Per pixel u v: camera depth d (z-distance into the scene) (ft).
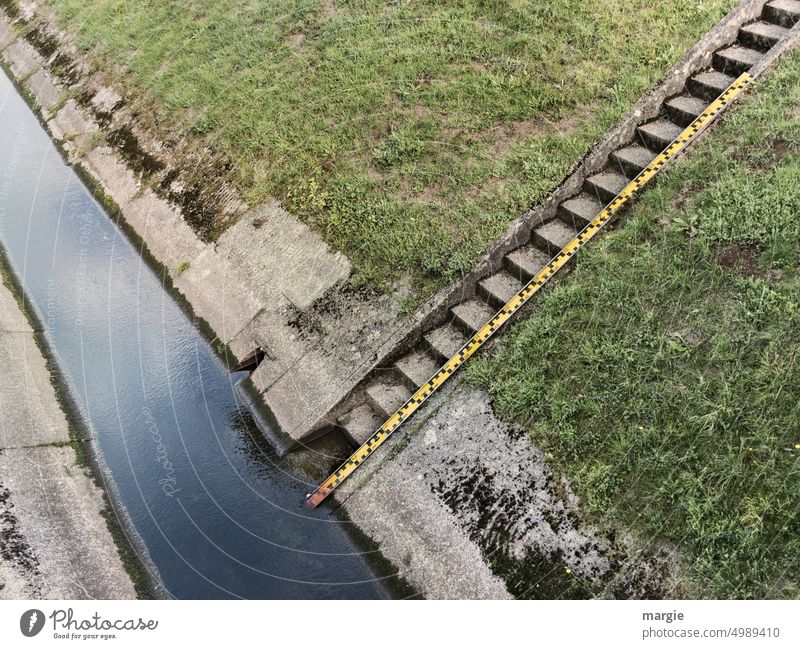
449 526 21.86
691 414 20.48
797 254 22.26
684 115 29.09
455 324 26.84
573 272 25.75
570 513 20.43
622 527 19.60
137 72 44.93
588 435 21.38
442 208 29.25
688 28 32.07
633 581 18.80
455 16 37.32
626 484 20.15
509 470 21.99
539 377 23.21
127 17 50.21
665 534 18.97
